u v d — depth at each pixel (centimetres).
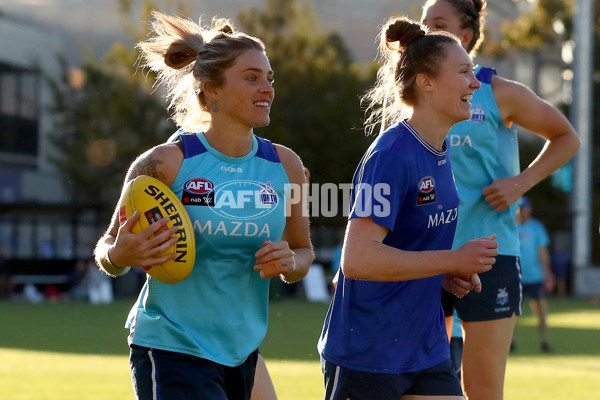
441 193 1271
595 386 2712
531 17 11056
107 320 5484
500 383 1574
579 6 8706
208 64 1261
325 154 9788
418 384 1292
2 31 11319
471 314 1562
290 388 2595
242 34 1283
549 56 11825
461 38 1603
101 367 3117
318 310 6650
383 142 1244
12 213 9169
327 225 9100
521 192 1595
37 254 9631
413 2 11994
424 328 1289
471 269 1170
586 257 8981
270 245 1220
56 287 9200
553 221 9712
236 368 1284
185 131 1348
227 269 1264
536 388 2666
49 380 2759
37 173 11825
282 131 9594
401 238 1269
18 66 11506
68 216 9550
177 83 1376
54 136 10462
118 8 10319
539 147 10412
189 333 1244
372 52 12075
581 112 8844
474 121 1595
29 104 11669
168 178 1257
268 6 10019
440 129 1277
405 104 1290
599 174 11425
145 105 10044
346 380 1290
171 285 1255
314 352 3709
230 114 1264
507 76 11800
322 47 10162
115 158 10081
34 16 12138
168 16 1350
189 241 1210
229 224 1253
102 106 10044
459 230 1606
